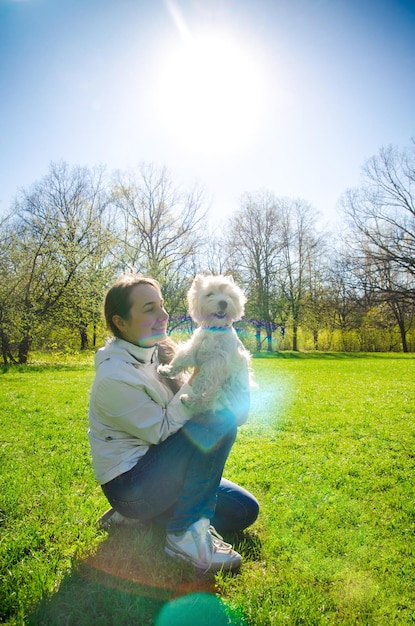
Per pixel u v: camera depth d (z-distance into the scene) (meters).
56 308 25.33
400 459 4.89
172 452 2.63
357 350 44.09
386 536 3.01
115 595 2.28
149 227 35.69
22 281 24.36
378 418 7.25
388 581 2.49
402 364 21.67
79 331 29.12
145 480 2.59
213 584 2.42
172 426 2.69
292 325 42.50
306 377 14.83
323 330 45.28
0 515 3.18
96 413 2.72
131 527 2.96
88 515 3.18
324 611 2.24
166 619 2.13
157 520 2.90
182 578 2.44
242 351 3.21
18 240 24.19
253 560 2.70
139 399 2.62
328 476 4.27
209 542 2.58
